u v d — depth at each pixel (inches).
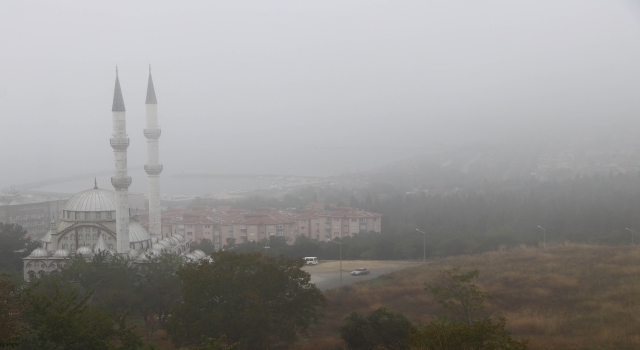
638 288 3740.2
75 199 5462.6
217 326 2871.6
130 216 5910.4
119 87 5137.8
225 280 2994.6
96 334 2183.8
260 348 2979.8
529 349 2682.1
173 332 2952.8
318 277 5290.4
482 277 4350.4
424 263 5733.3
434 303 3727.9
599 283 3969.0
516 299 3735.2
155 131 5836.6
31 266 5093.5
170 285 3747.5
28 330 2022.6
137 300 3661.4
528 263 4810.5
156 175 5880.9
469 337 1918.1
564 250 5482.3
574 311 3398.1
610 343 2758.4
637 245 5674.2
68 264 4503.0
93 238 5319.9
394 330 2694.4
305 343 3152.1
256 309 2915.8
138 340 2332.7
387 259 6574.8
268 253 6318.9
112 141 5073.8
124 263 4608.8
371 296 4050.2
